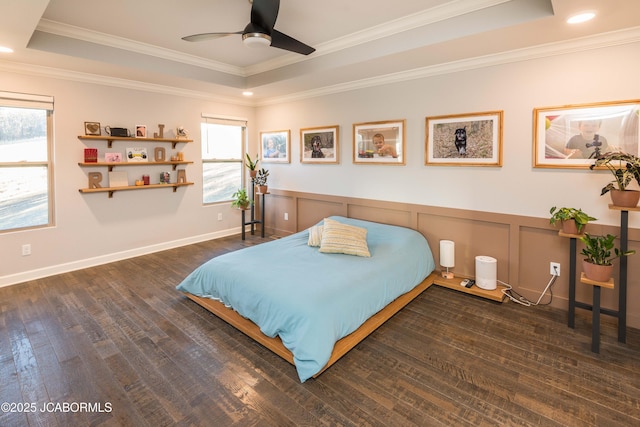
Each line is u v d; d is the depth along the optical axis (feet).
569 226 8.59
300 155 16.66
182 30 10.53
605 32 8.37
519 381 6.71
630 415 5.82
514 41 9.06
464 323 9.05
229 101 17.70
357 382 6.73
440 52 10.02
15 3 6.82
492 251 11.05
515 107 10.08
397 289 9.61
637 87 8.29
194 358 7.52
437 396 6.31
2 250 11.51
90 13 9.27
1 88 10.99
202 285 9.93
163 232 15.88
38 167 12.17
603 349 7.81
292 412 5.94
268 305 7.80
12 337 8.32
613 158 7.86
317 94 15.43
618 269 8.93
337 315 7.38
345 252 10.43
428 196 12.27
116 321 9.14
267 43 8.42
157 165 15.33
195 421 5.74
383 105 13.14
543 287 10.12
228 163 18.43
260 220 19.44
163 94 15.11
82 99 12.76
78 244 13.19
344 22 9.93
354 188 14.58
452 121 11.33
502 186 10.56
